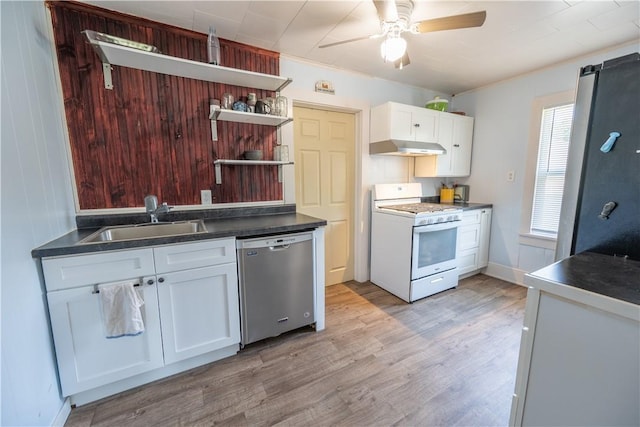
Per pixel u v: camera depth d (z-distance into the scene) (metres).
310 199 2.79
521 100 2.86
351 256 3.15
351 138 2.97
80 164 1.74
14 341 1.03
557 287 0.85
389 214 2.75
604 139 1.18
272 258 1.84
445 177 3.58
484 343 1.94
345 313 2.39
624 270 0.97
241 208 2.25
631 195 1.12
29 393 1.09
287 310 1.95
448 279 2.83
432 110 2.96
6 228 1.04
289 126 2.43
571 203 1.31
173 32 1.89
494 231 3.22
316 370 1.68
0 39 1.09
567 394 0.87
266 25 1.87
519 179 2.94
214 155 2.14
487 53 2.31
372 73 2.76
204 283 1.63
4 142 1.06
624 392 0.75
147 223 1.88
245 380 1.60
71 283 1.31
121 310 1.37
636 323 0.72
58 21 1.60
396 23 1.57
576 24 1.87
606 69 1.17
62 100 1.65
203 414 1.37
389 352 1.85
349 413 1.37
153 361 1.53
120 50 1.55
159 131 1.94
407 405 1.42
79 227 1.75
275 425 1.31
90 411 1.38
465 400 1.45
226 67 1.98
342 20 1.81
